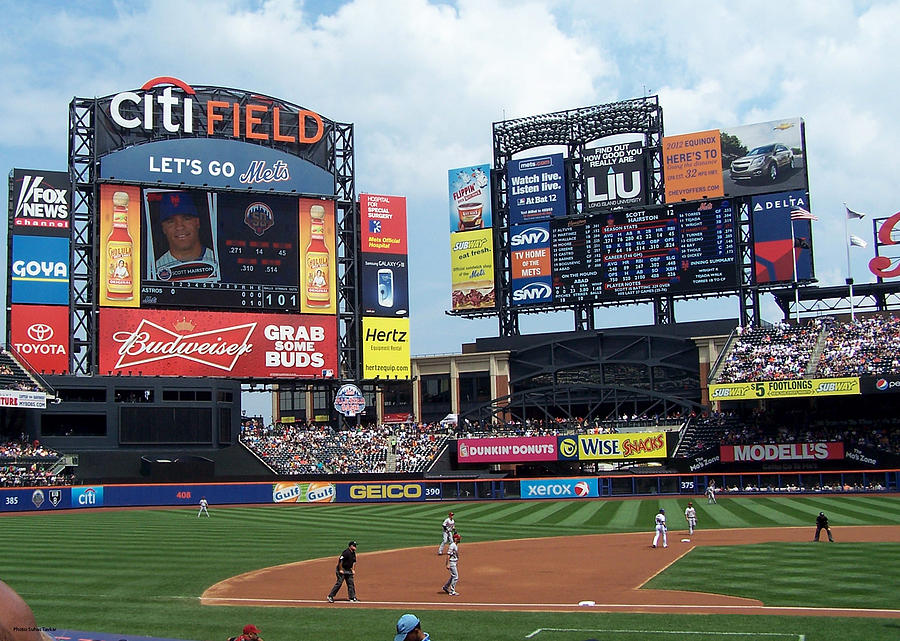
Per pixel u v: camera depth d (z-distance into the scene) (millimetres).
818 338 90938
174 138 92750
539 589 33281
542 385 104312
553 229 100562
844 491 74938
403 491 84188
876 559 36938
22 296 87062
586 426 94438
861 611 26391
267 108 96500
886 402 86750
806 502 68500
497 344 106562
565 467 96625
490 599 31234
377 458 93250
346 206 99812
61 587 33125
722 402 94312
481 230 103812
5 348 87125
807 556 38688
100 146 91125
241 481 85375
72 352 88500
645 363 99500
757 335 93938
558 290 99875
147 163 91188
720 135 95625
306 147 98312
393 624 26188
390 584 35125
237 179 93875
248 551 45719
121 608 28781
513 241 101750
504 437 91875
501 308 103312
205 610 28641
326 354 95250
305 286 95188
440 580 36156
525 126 103250
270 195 94812
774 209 93438
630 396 99500
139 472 87750
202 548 46688
